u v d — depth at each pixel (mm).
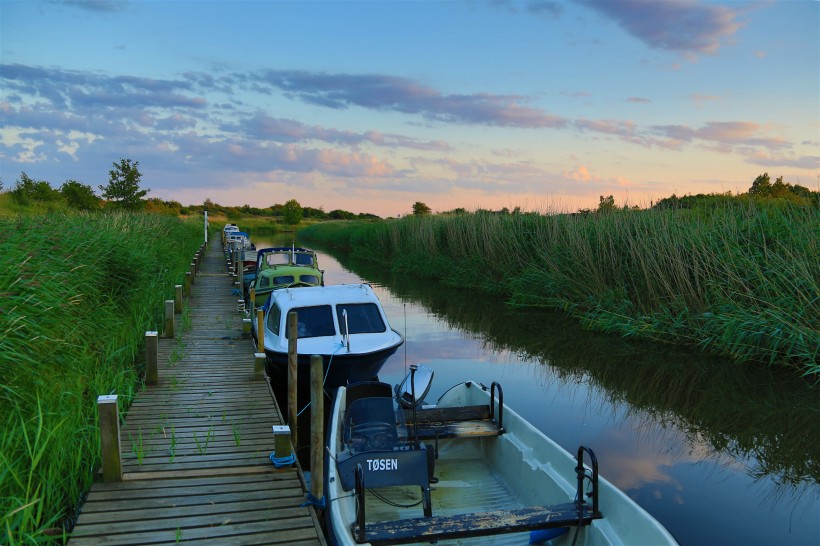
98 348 9828
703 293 13984
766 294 12312
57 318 8062
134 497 5762
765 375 11359
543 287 19344
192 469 6445
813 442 8211
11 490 5180
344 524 4852
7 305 7094
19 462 5617
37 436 5320
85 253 11406
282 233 89625
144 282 14695
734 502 6465
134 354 11086
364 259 42500
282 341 10523
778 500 6512
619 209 18844
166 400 8961
